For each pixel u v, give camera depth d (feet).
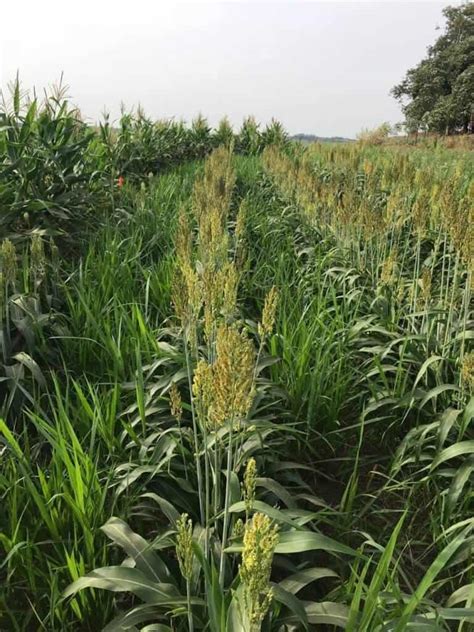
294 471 10.30
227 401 6.11
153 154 44.78
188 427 10.05
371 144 85.51
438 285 18.34
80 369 13.17
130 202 27.61
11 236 19.13
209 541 7.31
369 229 17.39
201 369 6.56
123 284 16.58
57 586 7.10
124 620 6.48
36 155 21.88
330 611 6.40
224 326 6.12
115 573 6.75
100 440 9.89
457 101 159.94
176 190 32.35
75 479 7.77
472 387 9.46
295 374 11.67
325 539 6.37
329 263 19.70
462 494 9.47
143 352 12.51
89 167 26.76
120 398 11.16
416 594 5.42
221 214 17.57
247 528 4.41
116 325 13.56
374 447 11.71
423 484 10.11
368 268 19.61
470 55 169.37
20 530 8.01
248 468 5.71
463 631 7.23
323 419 11.31
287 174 32.07
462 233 12.30
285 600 6.24
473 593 6.40
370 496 9.56
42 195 21.79
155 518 8.64
